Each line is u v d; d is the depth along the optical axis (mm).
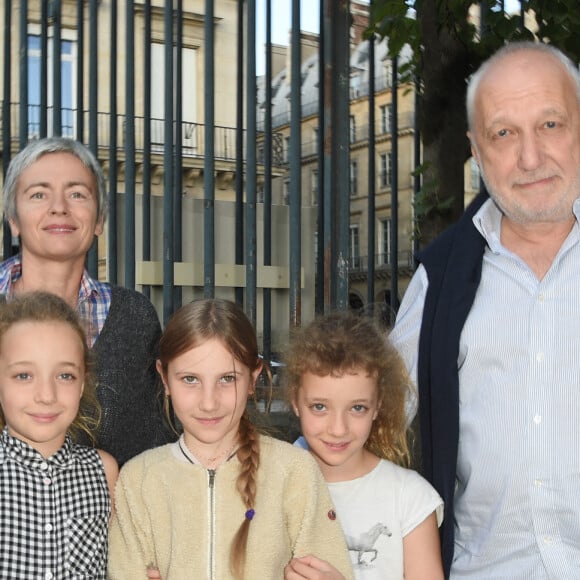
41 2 3055
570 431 1881
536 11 3086
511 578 1939
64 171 2199
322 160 2785
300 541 1970
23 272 2277
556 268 1935
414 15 3260
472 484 2000
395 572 2062
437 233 3264
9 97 3066
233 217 3986
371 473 2145
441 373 2029
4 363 1932
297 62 2727
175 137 3018
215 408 1966
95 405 2168
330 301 2732
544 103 1914
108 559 2020
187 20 9352
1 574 1863
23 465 1931
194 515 1957
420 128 3318
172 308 2865
